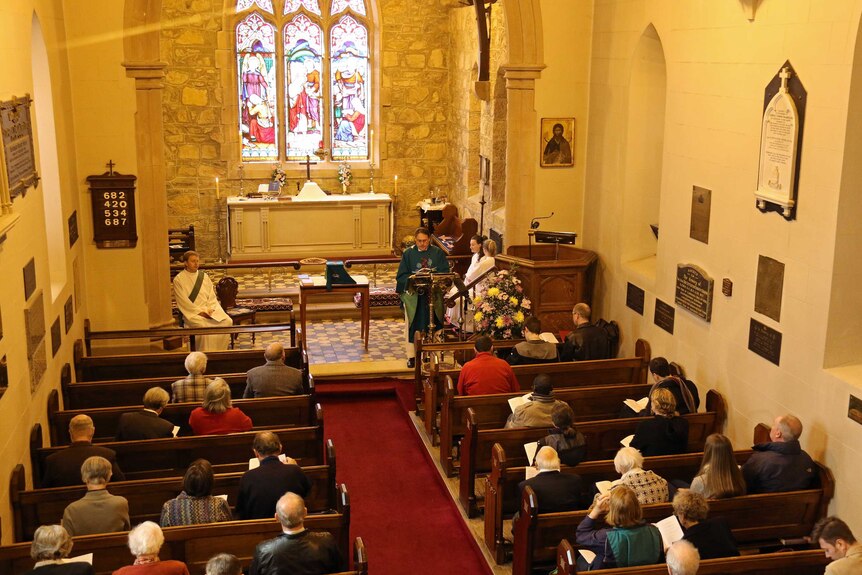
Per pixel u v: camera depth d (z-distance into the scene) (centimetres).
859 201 721
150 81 1176
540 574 684
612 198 1176
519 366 973
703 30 928
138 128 1182
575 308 1055
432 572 779
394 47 1936
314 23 1922
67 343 1011
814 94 747
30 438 789
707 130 929
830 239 733
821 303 748
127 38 1152
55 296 961
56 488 691
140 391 947
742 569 577
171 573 526
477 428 818
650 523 614
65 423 866
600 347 1043
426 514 880
